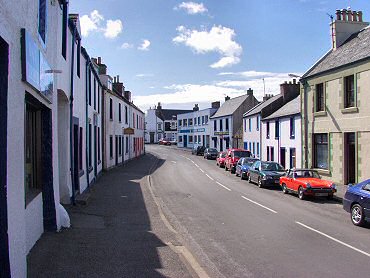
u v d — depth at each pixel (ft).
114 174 94.07
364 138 67.26
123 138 135.13
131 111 155.22
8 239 16.87
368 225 41.91
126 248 29.43
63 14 42.93
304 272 25.86
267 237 36.22
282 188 70.95
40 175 32.68
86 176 63.57
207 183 85.61
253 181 84.02
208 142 222.28
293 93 127.03
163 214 45.85
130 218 42.29
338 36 86.38
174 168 123.44
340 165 74.33
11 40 17.89
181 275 23.73
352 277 24.84
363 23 87.51
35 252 26.63
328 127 78.33
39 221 30.45
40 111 32.32
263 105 136.15
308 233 37.96
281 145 108.68
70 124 48.19
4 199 16.76
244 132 154.81
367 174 66.44
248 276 25.00
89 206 49.06
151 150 243.19
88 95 67.56
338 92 74.79
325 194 60.44
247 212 49.93
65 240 30.32
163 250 29.32
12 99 18.08
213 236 36.52
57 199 34.55
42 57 26.25
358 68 68.64
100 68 109.60
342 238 35.86
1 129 16.99
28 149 31.65
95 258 26.23
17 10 19.15
